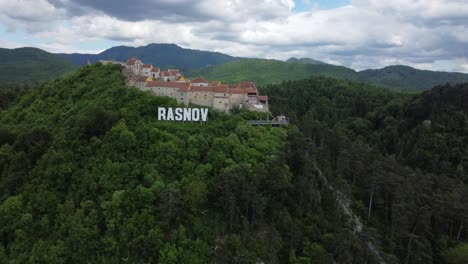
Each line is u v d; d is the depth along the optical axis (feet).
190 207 319.47
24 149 408.05
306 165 377.91
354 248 321.11
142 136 389.39
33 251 306.35
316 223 341.21
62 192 356.59
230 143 385.09
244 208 326.03
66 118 450.30
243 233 310.04
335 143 499.51
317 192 367.45
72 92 515.50
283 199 345.31
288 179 359.05
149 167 354.74
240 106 520.83
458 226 391.86
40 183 364.79
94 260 296.51
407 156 630.33
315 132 531.09
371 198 389.19
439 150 599.16
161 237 298.15
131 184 342.44
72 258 299.38
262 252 305.12
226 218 319.68
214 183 342.64
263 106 542.98
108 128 404.16
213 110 476.13
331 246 320.70
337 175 420.36
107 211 316.81
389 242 358.02
